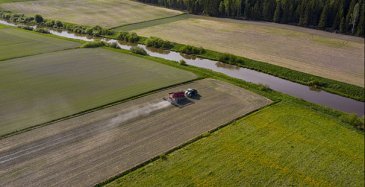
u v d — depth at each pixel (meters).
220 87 52.69
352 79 59.59
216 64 68.06
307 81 59.47
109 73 56.31
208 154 35.69
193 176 32.31
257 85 54.97
